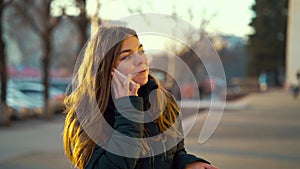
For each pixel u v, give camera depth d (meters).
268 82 63.09
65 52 32.31
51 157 7.50
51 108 15.34
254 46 61.94
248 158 7.44
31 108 15.63
